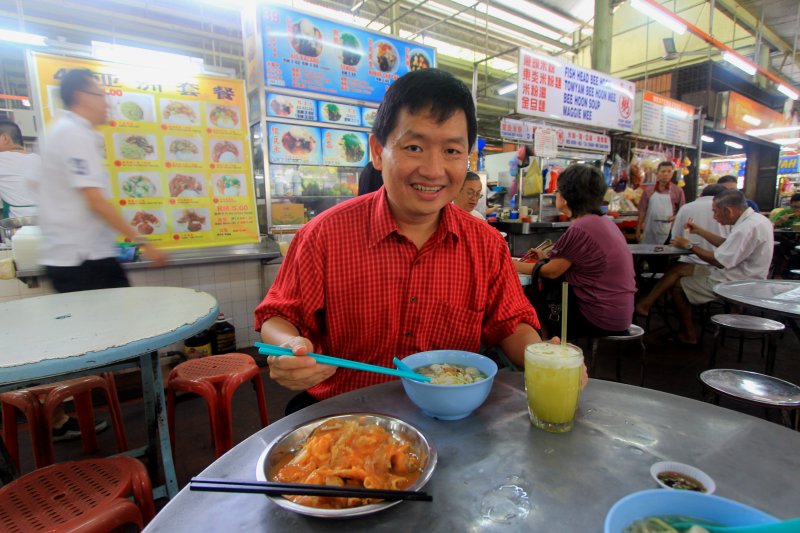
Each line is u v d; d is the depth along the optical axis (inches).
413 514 25.4
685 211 185.0
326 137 160.4
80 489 47.4
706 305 169.3
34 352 47.1
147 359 71.2
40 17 216.4
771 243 136.9
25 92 249.3
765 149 422.0
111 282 95.3
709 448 31.6
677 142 295.7
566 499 26.4
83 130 86.6
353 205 51.4
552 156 214.5
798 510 25.0
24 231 107.8
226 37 252.7
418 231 50.6
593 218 110.1
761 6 316.2
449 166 42.7
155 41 244.1
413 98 40.4
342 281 48.9
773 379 77.3
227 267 143.9
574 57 370.0
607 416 36.6
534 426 35.3
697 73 326.3
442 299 50.8
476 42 330.3
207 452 92.4
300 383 36.9
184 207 136.9
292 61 149.3
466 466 30.0
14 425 79.7
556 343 39.9
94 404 115.6
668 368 140.0
